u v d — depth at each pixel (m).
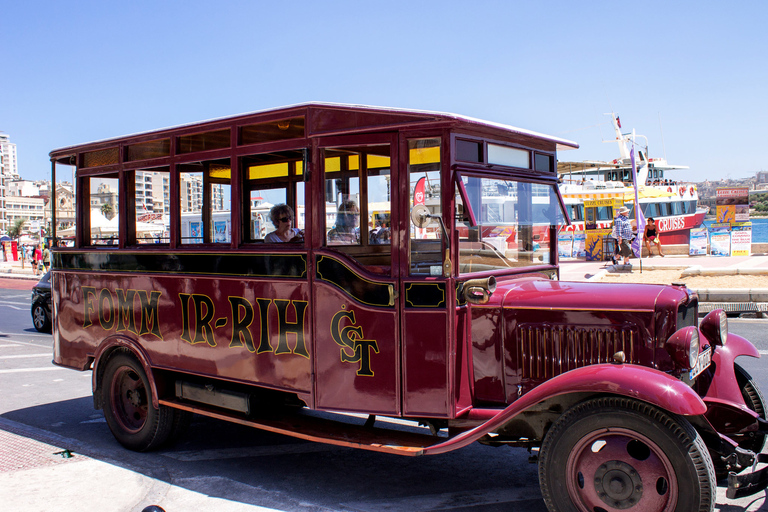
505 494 4.26
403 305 3.89
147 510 2.78
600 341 3.78
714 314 4.18
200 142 4.84
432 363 3.84
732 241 20.00
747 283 12.49
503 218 4.35
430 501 4.15
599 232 21.47
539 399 3.43
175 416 5.21
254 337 4.48
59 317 6.10
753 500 4.04
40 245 31.80
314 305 4.16
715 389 4.22
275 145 4.34
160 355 5.10
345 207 4.43
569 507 3.38
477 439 3.78
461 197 3.83
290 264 4.27
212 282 4.71
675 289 3.96
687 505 3.10
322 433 4.15
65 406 6.86
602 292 3.92
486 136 4.12
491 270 4.29
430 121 3.77
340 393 4.10
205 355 4.78
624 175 33.03
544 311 3.90
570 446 3.37
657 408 3.18
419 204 3.87
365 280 3.98
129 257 5.31
